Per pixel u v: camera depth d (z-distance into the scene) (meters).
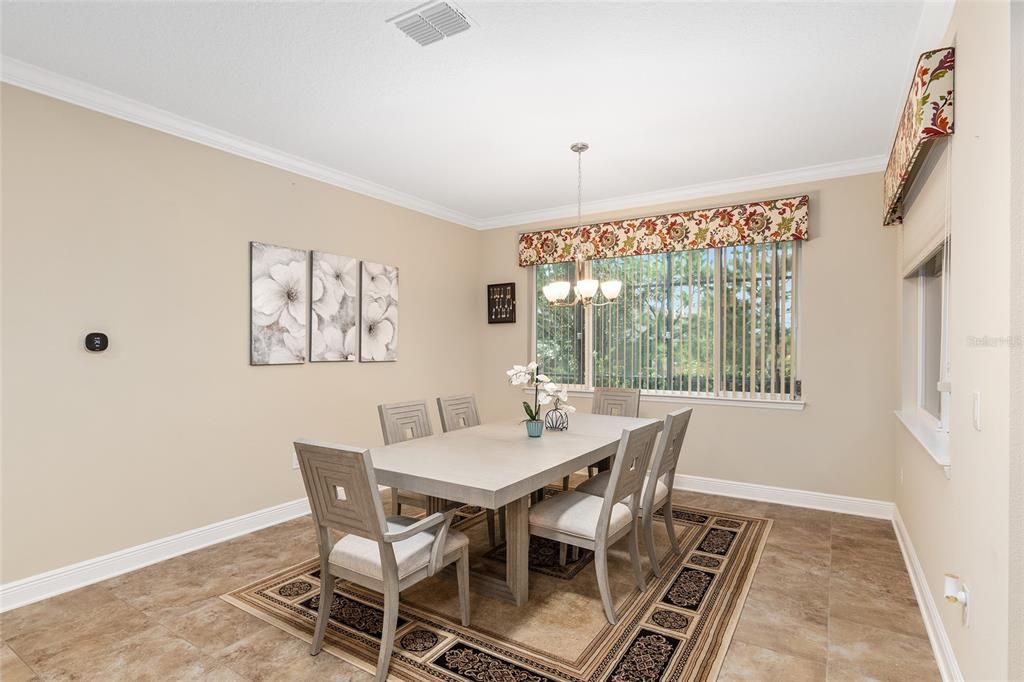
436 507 3.02
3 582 2.51
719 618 2.41
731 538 3.39
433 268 5.14
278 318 3.72
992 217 1.49
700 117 3.10
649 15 2.13
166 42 2.35
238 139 3.45
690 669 2.03
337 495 2.01
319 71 2.60
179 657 2.12
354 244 4.33
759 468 4.23
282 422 3.78
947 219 2.11
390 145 3.58
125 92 2.83
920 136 2.03
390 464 2.52
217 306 3.38
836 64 2.49
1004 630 1.35
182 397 3.20
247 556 3.14
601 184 4.42
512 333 5.52
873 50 2.37
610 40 2.31
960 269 1.87
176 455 3.17
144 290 3.02
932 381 3.09
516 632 2.30
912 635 2.27
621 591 2.68
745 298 4.29
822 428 4.00
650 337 4.72
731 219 4.25
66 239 2.72
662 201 4.64
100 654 2.14
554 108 2.99
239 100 2.91
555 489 4.46
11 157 2.53
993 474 1.46
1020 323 1.29
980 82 1.61
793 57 2.44
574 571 2.92
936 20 2.08
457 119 3.15
